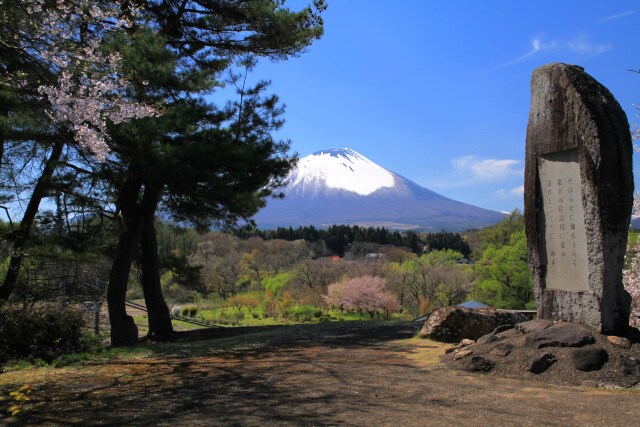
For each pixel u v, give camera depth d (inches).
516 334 292.0
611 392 219.1
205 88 536.1
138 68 386.3
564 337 265.1
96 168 425.4
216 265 2341.3
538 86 313.3
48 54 232.1
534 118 315.3
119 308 503.5
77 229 508.1
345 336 433.1
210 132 475.5
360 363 295.7
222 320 1609.3
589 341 261.0
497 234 1909.4
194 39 552.7
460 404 201.9
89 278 603.2
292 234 3688.5
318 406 201.0
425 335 388.5
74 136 252.2
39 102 236.5
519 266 1439.5
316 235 3686.0
